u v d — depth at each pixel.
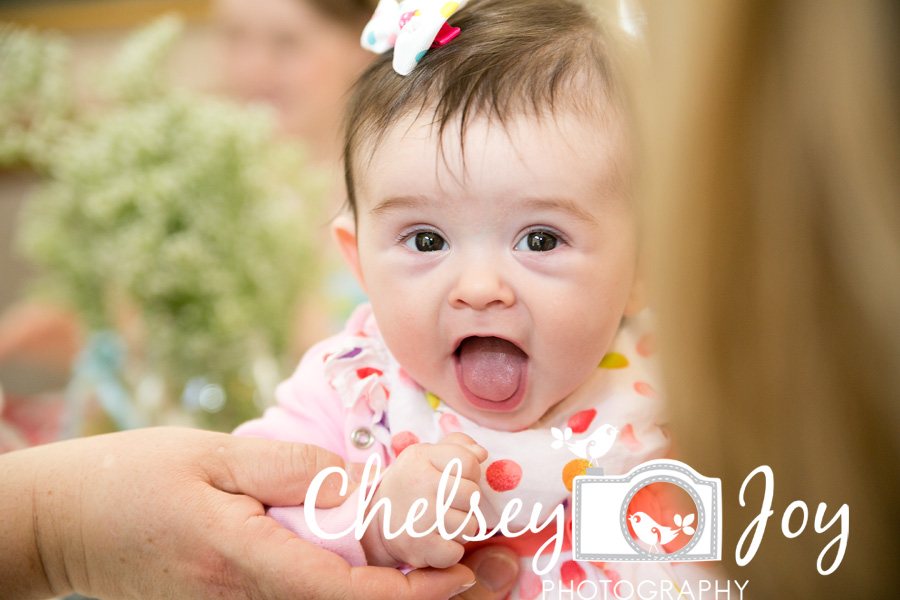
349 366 0.63
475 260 0.52
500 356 0.55
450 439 0.54
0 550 0.51
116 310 1.13
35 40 1.27
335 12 1.78
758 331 0.36
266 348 1.19
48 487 0.53
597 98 0.54
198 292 1.07
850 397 0.35
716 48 0.35
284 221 1.17
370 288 0.58
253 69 1.84
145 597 0.52
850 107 0.32
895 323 0.33
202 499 0.50
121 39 2.15
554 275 0.52
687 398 0.39
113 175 1.08
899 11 0.32
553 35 0.58
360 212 0.59
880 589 0.39
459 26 0.61
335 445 0.62
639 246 0.56
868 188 0.32
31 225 1.17
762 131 0.35
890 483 0.36
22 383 1.64
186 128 1.10
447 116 0.53
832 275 0.34
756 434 0.38
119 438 0.56
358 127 0.60
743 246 0.36
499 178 0.51
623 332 0.68
